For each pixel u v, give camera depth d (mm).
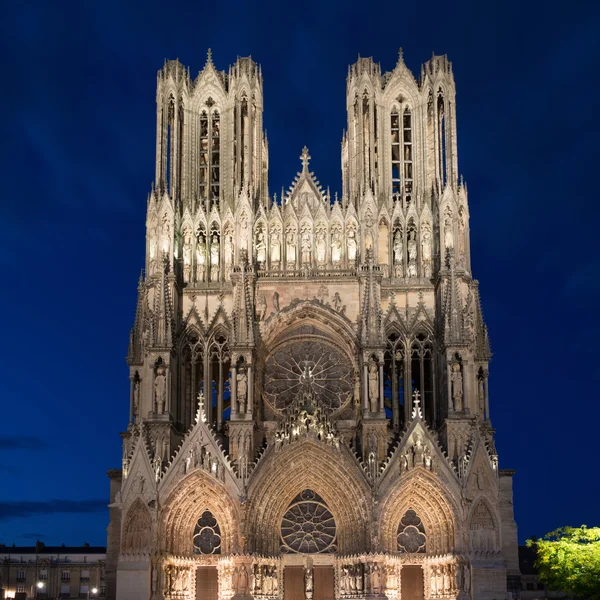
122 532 77875
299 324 88438
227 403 94438
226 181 93250
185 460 79750
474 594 76000
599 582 68250
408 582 80312
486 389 84875
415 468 78938
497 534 77812
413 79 95000
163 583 78250
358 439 83938
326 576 81250
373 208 88375
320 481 82062
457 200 88938
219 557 79812
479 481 78750
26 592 137375
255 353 84938
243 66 95250
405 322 87500
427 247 89625
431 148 92750
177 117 94062
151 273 88438
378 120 93562
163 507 78875
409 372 86188
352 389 86375
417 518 81438
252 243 88688
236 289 85000
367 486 79250
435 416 85188
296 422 81250
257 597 78812
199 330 87938
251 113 94438
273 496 81375
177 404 86312
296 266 89125
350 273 88125
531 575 103938
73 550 144000
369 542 78375
